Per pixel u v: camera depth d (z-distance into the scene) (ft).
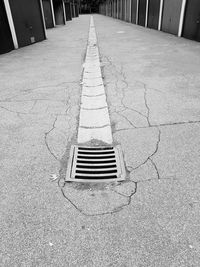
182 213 5.61
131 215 5.61
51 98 12.96
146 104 11.64
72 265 4.59
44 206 5.97
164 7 36.55
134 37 34.50
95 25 60.39
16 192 6.45
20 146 8.56
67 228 5.36
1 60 22.67
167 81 14.80
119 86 14.42
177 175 6.82
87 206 5.91
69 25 62.18
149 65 18.79
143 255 4.71
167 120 9.99
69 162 7.57
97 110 11.33
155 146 8.21
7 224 5.51
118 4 83.05
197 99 11.97
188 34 29.68
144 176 6.84
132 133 9.12
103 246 4.93
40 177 6.97
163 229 5.24
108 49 26.45
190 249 4.79
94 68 18.79
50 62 21.27
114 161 7.55
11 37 27.12
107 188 6.46
